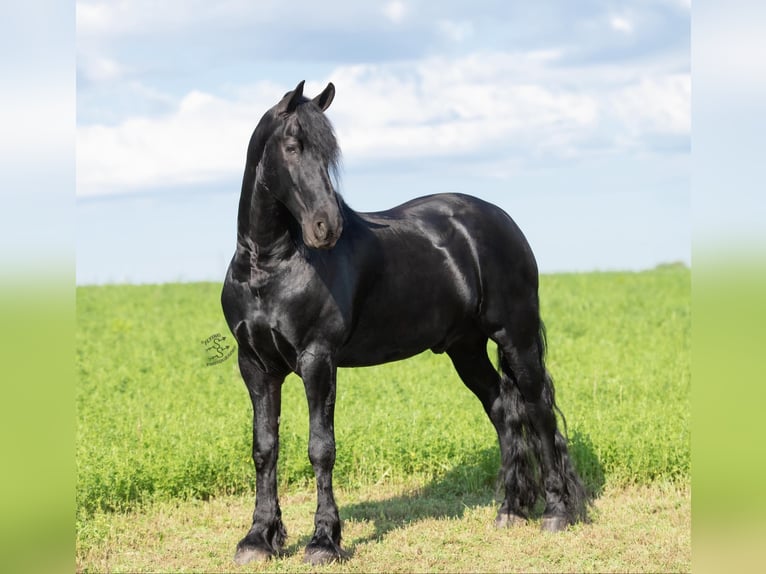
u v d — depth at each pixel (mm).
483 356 9484
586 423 11727
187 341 23141
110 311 30688
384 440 11102
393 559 8023
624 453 10664
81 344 22375
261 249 7613
